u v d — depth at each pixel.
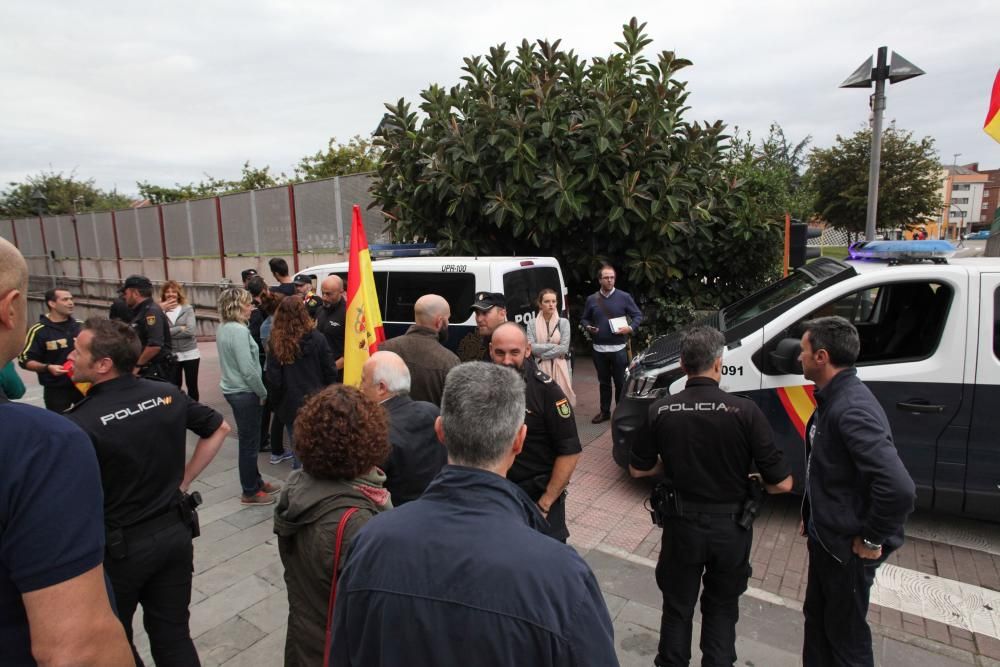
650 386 4.81
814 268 5.04
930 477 4.05
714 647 2.60
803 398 4.25
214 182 32.59
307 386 4.78
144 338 6.52
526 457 2.92
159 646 2.54
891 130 17.30
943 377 3.96
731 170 10.91
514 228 8.94
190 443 6.63
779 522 4.46
